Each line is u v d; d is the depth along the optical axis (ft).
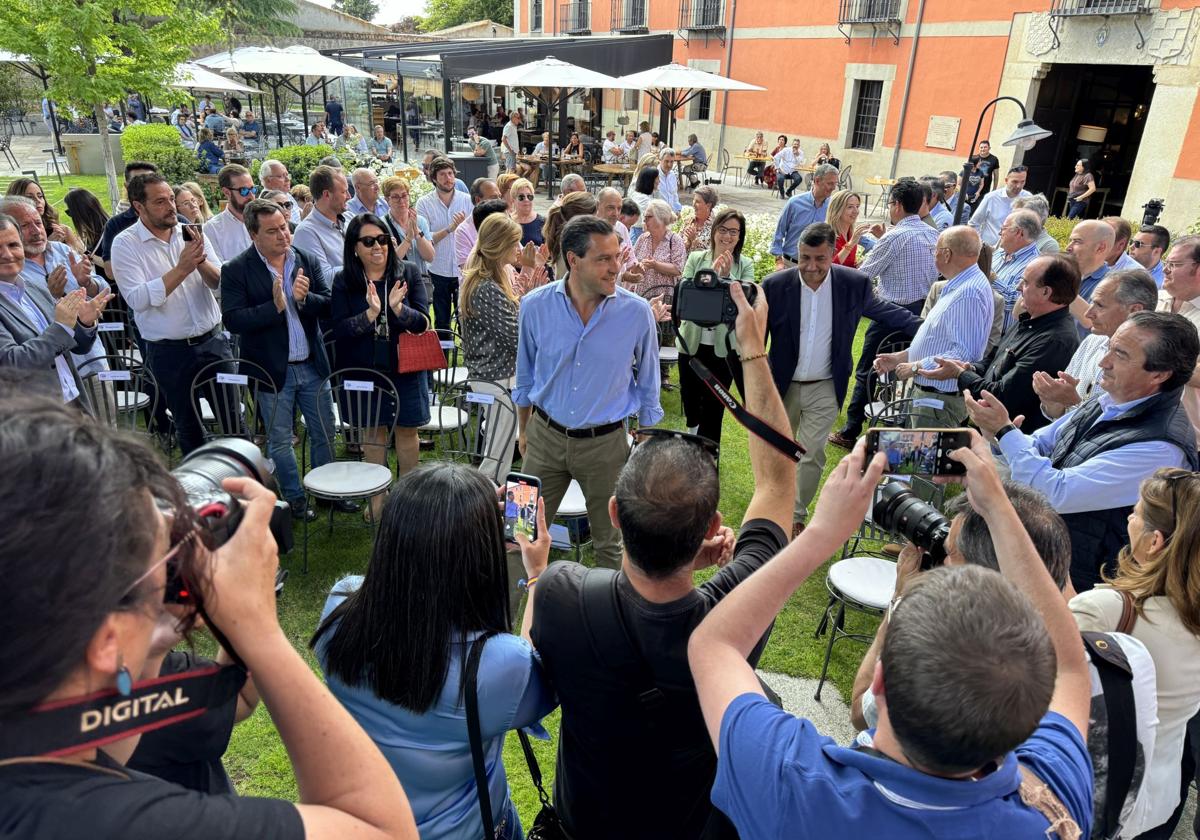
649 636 4.13
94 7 29.91
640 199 25.75
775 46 63.93
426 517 4.30
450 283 21.72
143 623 1.91
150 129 50.21
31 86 76.54
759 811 3.03
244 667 2.19
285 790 8.49
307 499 13.82
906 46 53.06
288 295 13.15
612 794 4.54
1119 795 4.64
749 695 3.26
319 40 106.93
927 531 5.38
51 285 12.05
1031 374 11.43
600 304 10.08
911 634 2.85
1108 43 41.42
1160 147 39.81
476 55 51.42
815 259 12.76
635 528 3.99
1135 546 5.98
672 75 49.01
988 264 16.69
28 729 1.75
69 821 1.75
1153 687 4.74
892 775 2.89
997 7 46.85
